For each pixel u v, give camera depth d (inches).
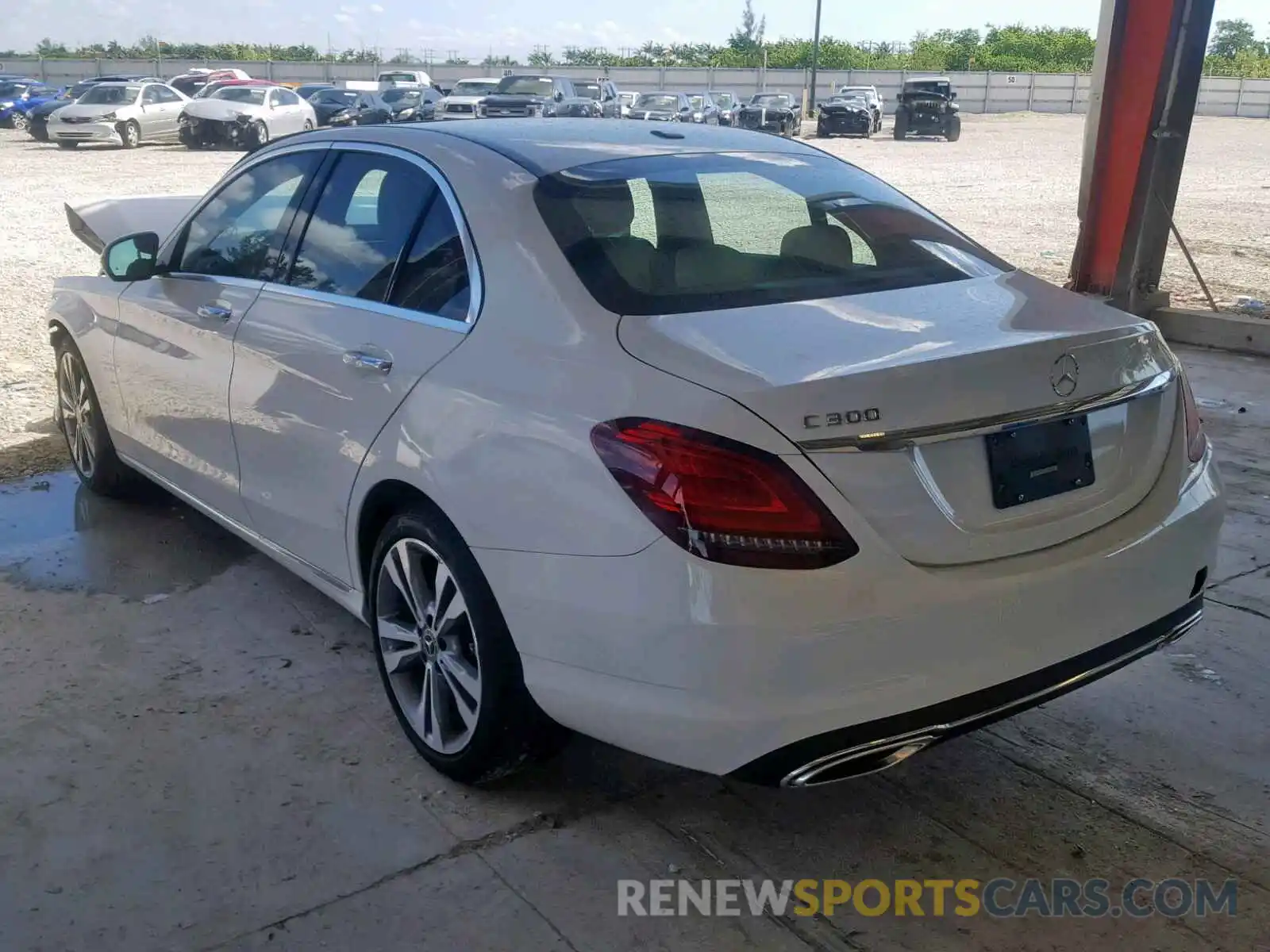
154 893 101.7
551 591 97.2
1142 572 101.7
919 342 96.6
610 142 132.6
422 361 113.0
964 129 1771.7
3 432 235.5
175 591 163.3
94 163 895.1
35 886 102.3
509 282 109.3
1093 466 101.0
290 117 1110.4
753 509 86.6
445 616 113.0
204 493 160.1
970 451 93.3
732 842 110.6
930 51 2898.6
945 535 91.5
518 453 99.5
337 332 126.0
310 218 139.9
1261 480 212.8
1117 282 351.3
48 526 187.2
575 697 98.1
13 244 486.6
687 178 125.2
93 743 124.9
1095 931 99.1
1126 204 344.2
